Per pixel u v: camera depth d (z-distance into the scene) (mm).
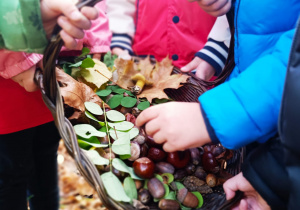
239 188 331
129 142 368
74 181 827
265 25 362
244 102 283
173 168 379
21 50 332
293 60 261
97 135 378
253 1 369
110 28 674
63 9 304
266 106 281
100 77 474
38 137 523
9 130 440
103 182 319
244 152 385
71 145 311
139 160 358
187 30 608
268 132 291
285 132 265
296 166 266
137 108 454
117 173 351
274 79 283
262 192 301
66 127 324
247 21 381
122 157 369
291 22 345
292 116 259
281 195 294
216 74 574
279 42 301
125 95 478
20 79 383
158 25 624
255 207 337
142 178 353
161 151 380
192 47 611
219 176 391
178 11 601
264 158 302
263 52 370
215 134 295
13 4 304
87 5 310
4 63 371
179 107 309
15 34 315
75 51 494
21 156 468
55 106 339
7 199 465
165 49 630
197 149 407
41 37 321
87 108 405
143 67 554
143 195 341
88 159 309
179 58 629
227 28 528
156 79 519
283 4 342
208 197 374
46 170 565
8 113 435
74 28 314
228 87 295
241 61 404
